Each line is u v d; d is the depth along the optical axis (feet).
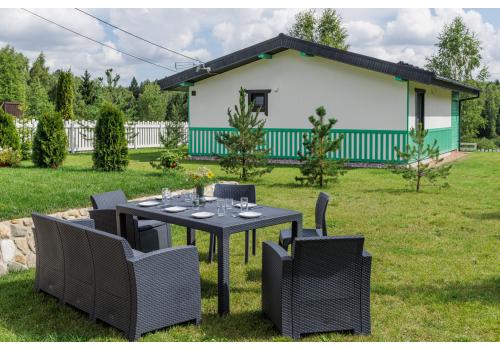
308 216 28.19
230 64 56.85
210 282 17.31
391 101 52.31
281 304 12.64
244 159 41.27
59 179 30.86
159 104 120.57
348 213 28.91
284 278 12.52
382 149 53.01
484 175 46.65
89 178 32.14
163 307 12.96
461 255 20.25
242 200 17.01
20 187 26.21
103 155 37.70
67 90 88.74
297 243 12.25
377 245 21.90
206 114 61.05
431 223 26.17
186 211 16.88
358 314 12.95
